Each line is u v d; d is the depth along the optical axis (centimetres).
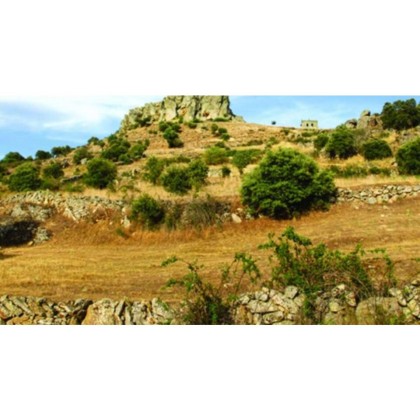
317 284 808
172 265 1320
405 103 4478
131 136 7138
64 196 2202
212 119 8256
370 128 4456
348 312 772
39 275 1221
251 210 1761
